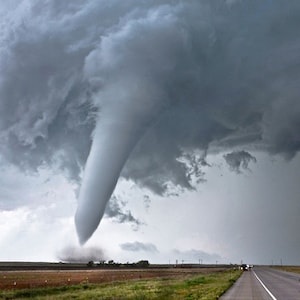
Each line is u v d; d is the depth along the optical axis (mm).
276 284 45812
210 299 26922
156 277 74000
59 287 43688
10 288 41844
